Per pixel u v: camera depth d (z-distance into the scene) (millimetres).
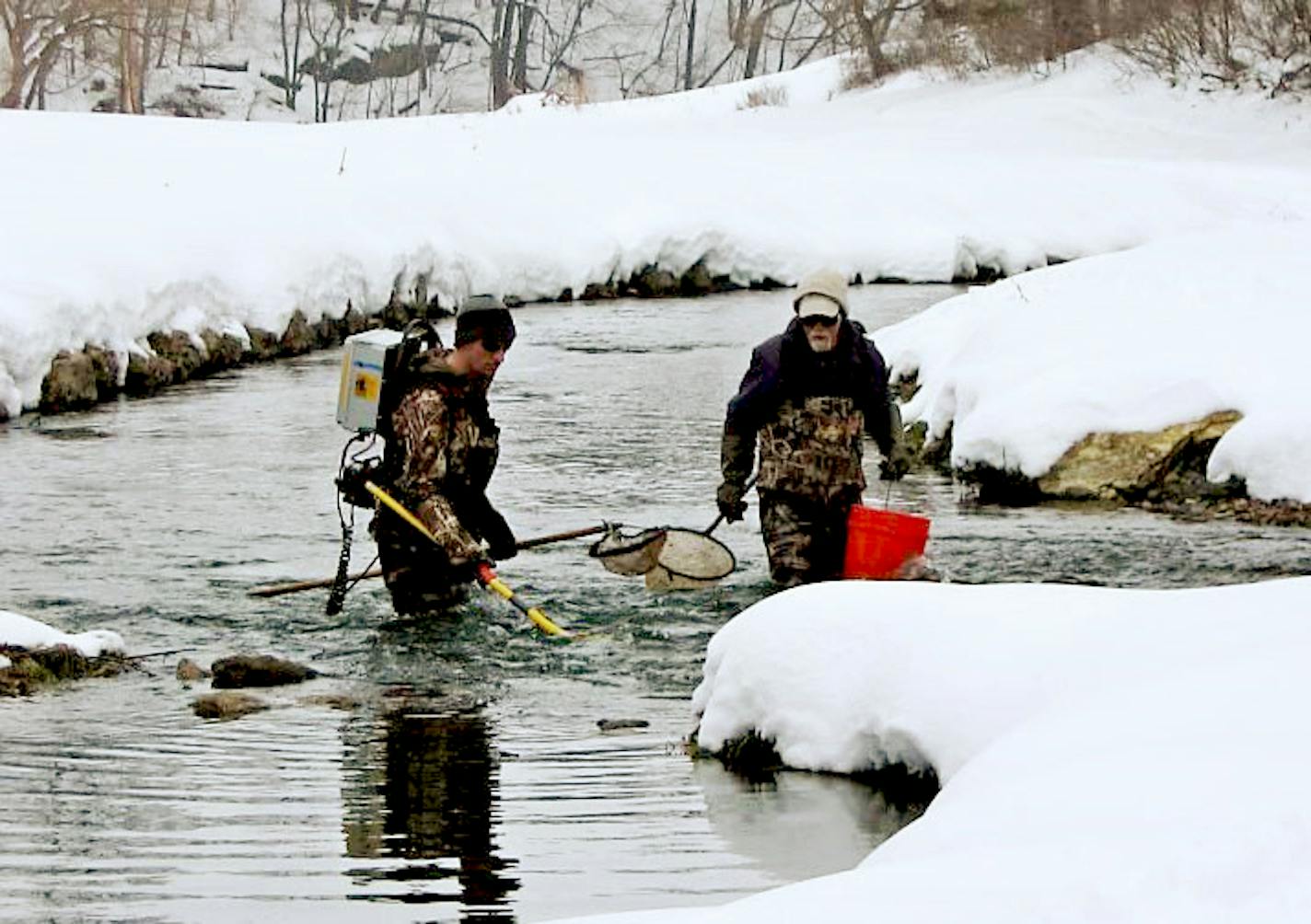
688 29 128875
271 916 7004
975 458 17484
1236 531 15391
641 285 40844
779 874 7457
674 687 11008
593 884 7371
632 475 18531
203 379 26438
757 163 48344
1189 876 5301
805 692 8805
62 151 37781
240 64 124750
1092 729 6949
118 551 14914
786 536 13023
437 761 9352
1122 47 61438
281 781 8992
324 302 31031
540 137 53969
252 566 14398
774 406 13070
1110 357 18078
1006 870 5535
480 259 37625
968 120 59531
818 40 94125
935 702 8141
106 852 7848
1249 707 6742
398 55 127500
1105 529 15539
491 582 12156
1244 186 47562
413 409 12438
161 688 11000
